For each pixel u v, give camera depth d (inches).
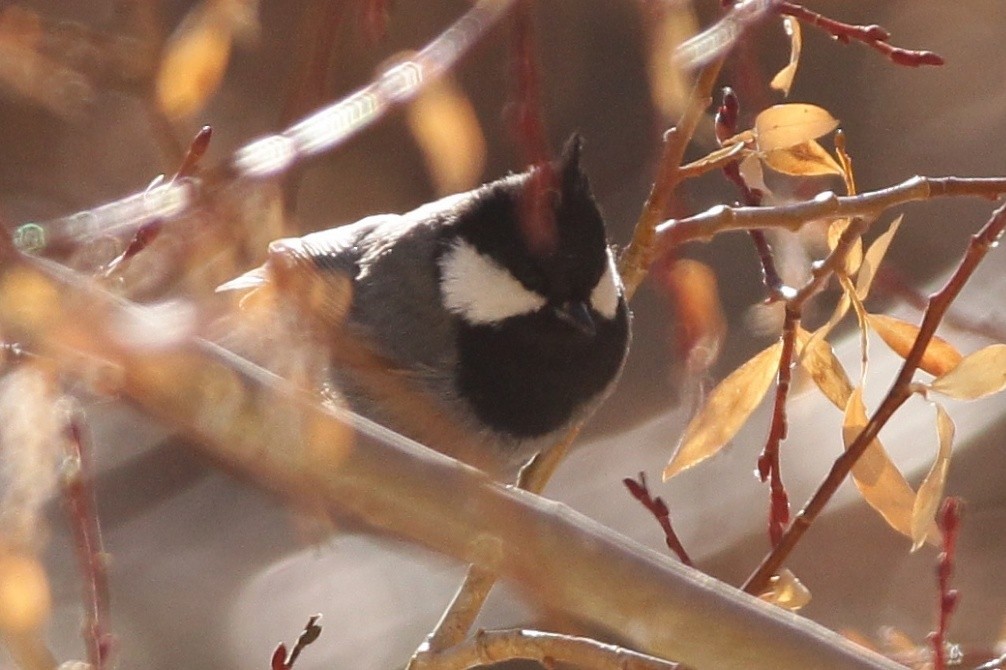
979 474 91.6
